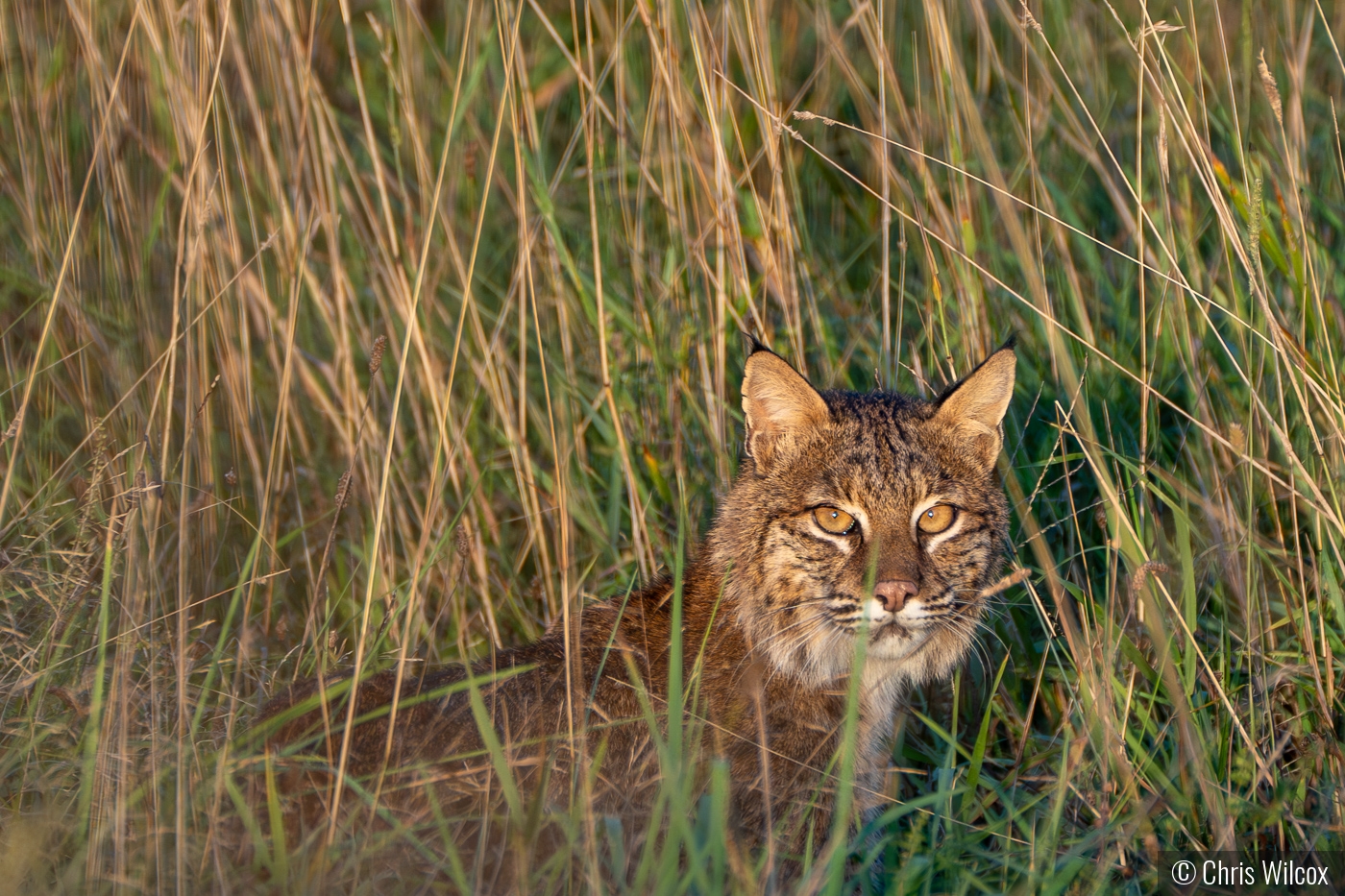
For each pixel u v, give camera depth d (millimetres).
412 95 11648
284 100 10898
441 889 6668
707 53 10266
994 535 8367
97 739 6691
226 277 10539
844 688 8039
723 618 8102
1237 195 9195
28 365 10945
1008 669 9422
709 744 7641
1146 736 8578
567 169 13734
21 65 11172
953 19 11727
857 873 7059
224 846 6680
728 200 10102
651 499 10336
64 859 6730
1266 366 9344
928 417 8352
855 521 7961
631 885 6715
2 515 7945
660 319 10656
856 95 12469
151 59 10500
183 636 7086
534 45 15203
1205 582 9375
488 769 6781
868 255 12820
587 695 7551
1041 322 10289
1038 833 7816
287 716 6980
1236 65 12297
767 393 8258
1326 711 7922
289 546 10703
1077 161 12711
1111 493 7941
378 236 10586
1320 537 8234
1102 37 13695
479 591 9961
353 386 10500
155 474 7980
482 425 11344
